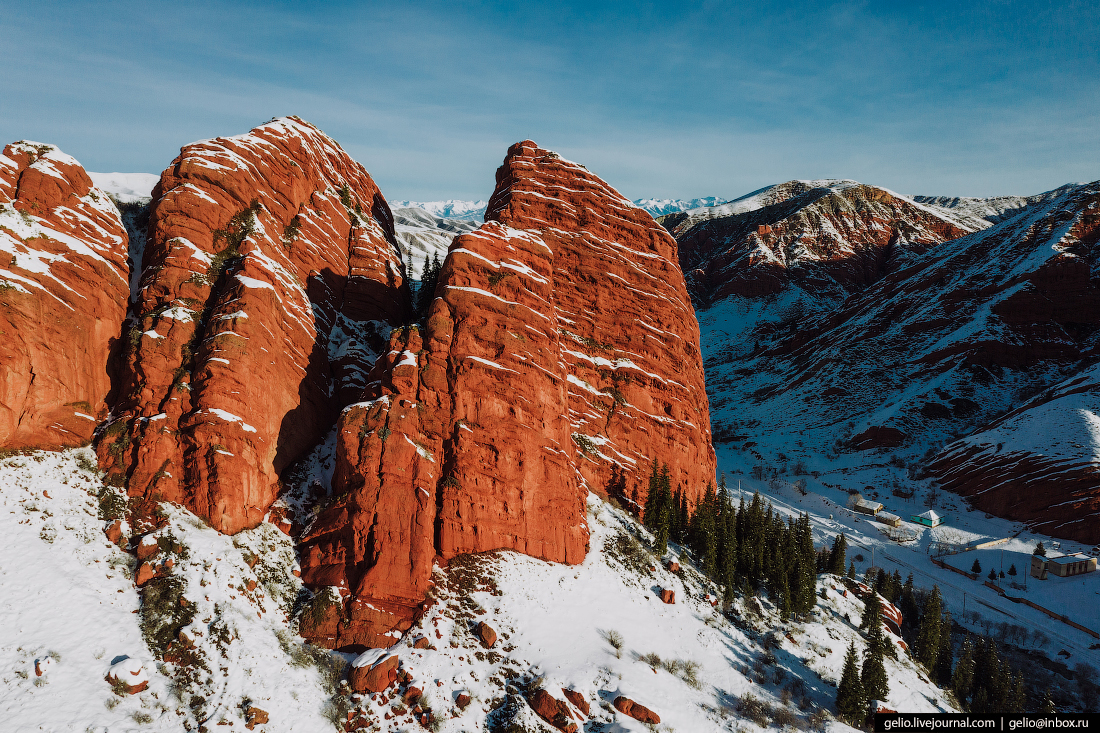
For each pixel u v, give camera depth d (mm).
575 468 67500
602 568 62625
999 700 65500
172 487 51906
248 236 63781
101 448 53188
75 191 60938
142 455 51875
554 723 45469
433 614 50969
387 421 55656
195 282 58906
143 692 40344
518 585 55875
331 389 68938
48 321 52875
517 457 60688
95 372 56188
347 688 45469
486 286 65312
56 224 57438
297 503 57156
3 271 51406
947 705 63562
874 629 69188
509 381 61625
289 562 53094
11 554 44344
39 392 51906
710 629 60781
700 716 49562
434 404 58938
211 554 49188
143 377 54719
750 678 56125
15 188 56938
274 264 64125
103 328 57250
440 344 60531
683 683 52500
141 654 42250
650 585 63469
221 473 52000
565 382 69125
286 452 59000
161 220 61500
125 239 63844
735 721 50375
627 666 51594
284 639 47438
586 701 47250
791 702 54688
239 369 55000
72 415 53719
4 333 50312
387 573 51469
